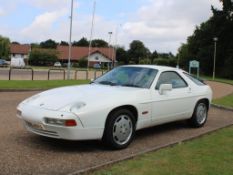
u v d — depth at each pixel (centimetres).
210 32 7369
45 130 640
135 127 727
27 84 1978
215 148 706
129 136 709
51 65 9825
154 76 800
